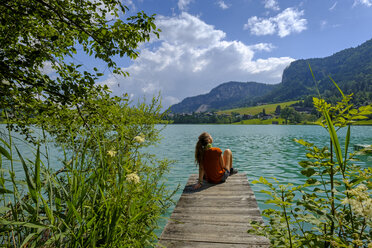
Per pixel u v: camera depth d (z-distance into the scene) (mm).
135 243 1472
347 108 1106
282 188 1448
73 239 1171
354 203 969
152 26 2830
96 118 3072
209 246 2352
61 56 3252
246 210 3318
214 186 4598
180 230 2729
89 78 2811
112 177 1438
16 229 1062
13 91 2389
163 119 4211
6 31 2570
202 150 4602
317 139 27922
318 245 1246
